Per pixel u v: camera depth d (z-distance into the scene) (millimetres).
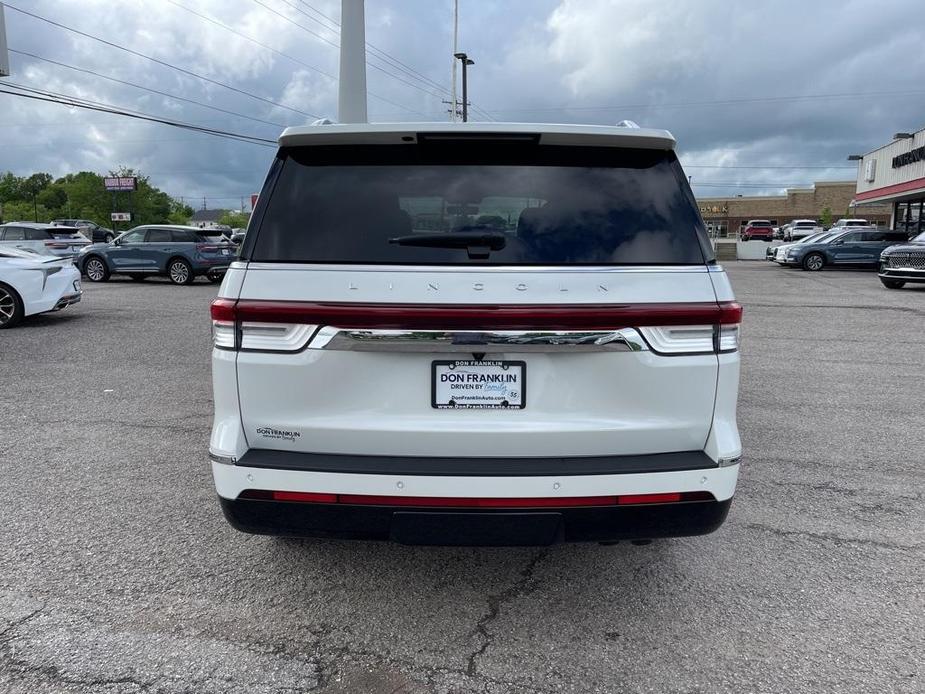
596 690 2436
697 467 2506
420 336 2451
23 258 10828
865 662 2590
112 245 19766
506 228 2615
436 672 2529
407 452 2545
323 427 2533
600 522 2504
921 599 3039
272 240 2592
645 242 2592
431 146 2744
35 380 7215
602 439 2543
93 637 2715
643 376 2514
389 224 2602
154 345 9320
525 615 2906
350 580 3184
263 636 2740
